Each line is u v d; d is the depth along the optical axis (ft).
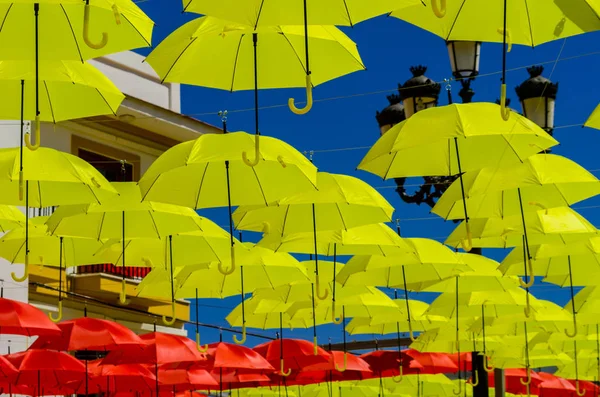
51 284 75.31
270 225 39.78
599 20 21.88
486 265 51.65
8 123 71.15
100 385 53.72
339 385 76.95
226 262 45.57
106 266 80.79
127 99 80.69
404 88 45.42
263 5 23.36
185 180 33.37
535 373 80.74
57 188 34.45
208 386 57.52
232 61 29.81
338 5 23.39
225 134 33.06
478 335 62.18
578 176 37.32
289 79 30.22
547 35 26.96
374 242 43.06
